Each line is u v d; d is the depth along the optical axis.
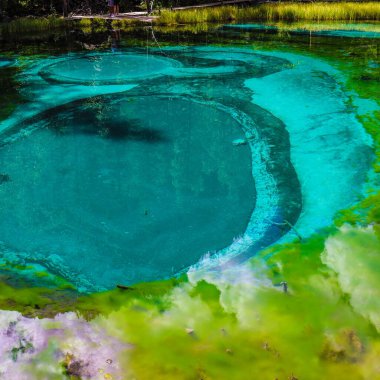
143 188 3.69
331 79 6.59
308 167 3.89
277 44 9.53
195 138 4.73
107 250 2.90
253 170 3.94
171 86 6.65
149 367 1.80
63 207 3.43
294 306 2.16
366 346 1.89
